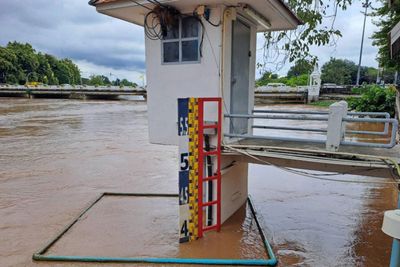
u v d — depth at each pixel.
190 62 4.93
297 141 4.91
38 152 12.65
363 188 8.03
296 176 9.16
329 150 4.16
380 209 6.61
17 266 4.46
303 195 7.52
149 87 5.33
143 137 16.23
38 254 4.66
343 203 6.98
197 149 4.72
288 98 33.75
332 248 4.99
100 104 40.47
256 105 31.86
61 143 14.61
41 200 7.30
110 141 15.13
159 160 11.32
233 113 5.34
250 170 9.85
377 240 5.25
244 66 5.68
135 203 6.98
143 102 45.31
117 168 10.20
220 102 4.70
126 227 5.70
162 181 8.73
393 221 2.66
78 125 20.78
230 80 5.05
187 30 4.91
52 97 52.59
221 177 5.19
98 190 8.00
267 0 4.62
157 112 5.32
